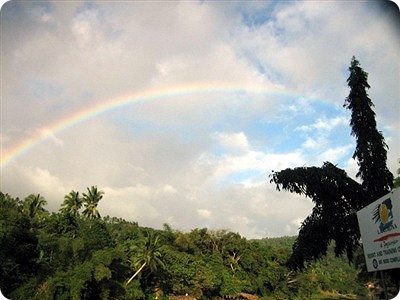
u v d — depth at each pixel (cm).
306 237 1948
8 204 5141
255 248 10112
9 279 3950
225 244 9519
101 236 5725
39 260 4228
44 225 5741
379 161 1852
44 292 3947
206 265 7738
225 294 8112
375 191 1848
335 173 1834
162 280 6369
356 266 2411
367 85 1917
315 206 1955
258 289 9569
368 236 1427
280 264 10044
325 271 11606
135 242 6059
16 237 4197
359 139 1908
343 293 10794
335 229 1884
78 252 4572
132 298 5188
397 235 1181
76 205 7394
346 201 1886
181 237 8156
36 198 6750
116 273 4775
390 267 1237
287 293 9838
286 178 1853
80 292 4031
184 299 6625
